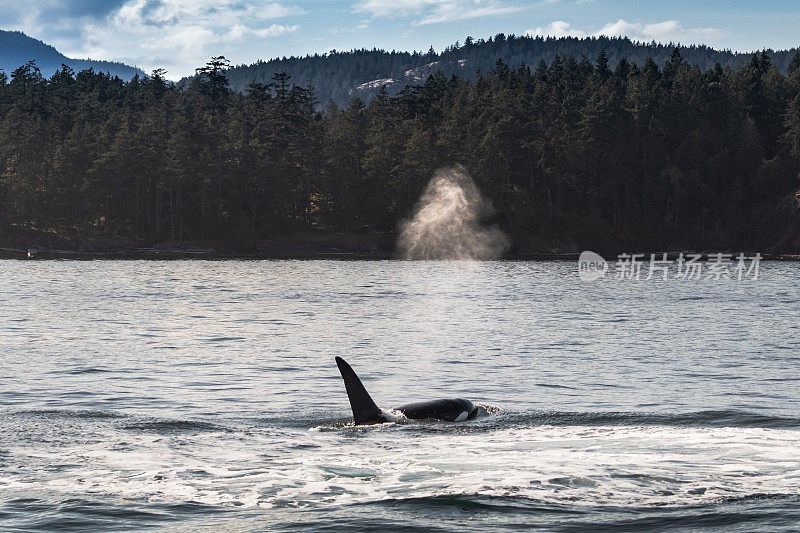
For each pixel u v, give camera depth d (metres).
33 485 29.25
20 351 76.75
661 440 36.78
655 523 24.39
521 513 25.56
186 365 67.75
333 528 24.12
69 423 42.03
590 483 29.14
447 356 74.00
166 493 28.14
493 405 48.44
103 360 70.75
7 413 45.19
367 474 30.70
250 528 24.16
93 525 24.50
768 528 23.72
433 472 30.92
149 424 41.69
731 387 55.66
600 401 49.91
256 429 40.47
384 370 64.88
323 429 40.47
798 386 55.94
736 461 32.50
